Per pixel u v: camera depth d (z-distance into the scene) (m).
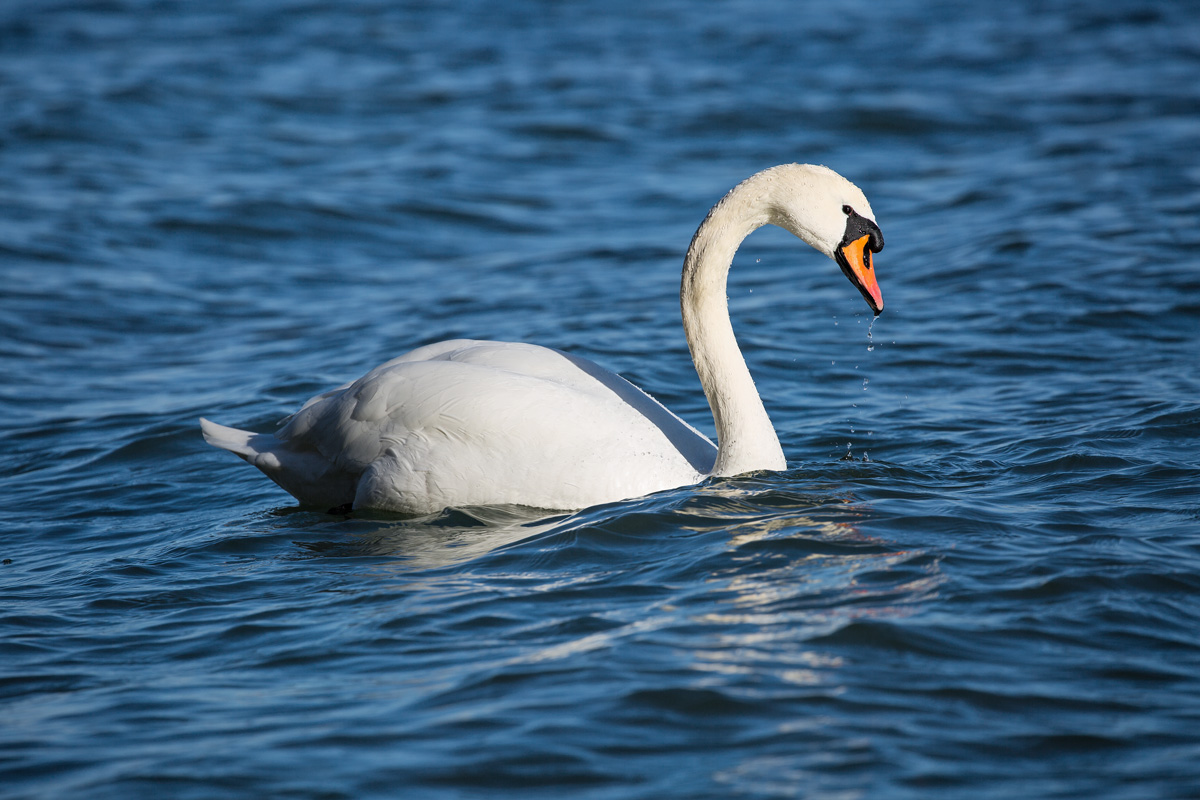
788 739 6.88
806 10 45.00
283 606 9.23
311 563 10.25
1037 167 26.39
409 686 7.66
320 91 34.44
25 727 7.39
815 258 22.42
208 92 34.03
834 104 32.19
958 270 20.22
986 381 15.24
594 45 39.78
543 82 35.22
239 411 15.23
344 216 25.16
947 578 8.82
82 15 44.12
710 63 37.38
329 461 11.88
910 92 33.66
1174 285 18.27
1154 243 20.36
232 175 27.47
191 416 15.12
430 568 9.83
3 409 15.89
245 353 18.17
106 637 8.84
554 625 8.44
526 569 9.59
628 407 11.66
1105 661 7.67
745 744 6.84
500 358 11.90
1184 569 8.91
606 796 6.41
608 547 9.87
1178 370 14.91
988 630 8.05
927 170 27.50
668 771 6.61
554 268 22.12
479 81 35.44
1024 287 18.89
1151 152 26.45
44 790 6.63
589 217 25.38
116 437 14.61
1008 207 23.75
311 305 20.70
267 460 12.04
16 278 21.30
